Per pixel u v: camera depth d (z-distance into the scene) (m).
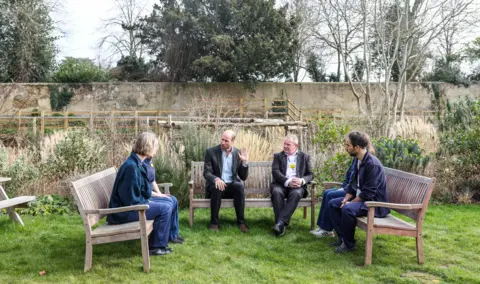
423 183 4.17
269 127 9.73
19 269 3.88
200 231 5.18
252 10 22.72
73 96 21.62
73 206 6.42
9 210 5.47
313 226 5.39
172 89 22.41
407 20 10.23
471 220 5.79
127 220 4.15
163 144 7.47
